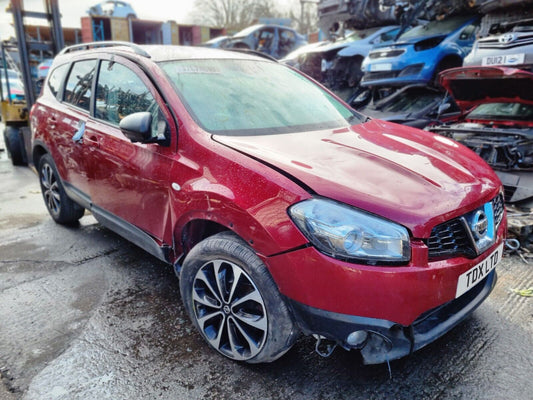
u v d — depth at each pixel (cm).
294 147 234
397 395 208
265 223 195
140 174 271
